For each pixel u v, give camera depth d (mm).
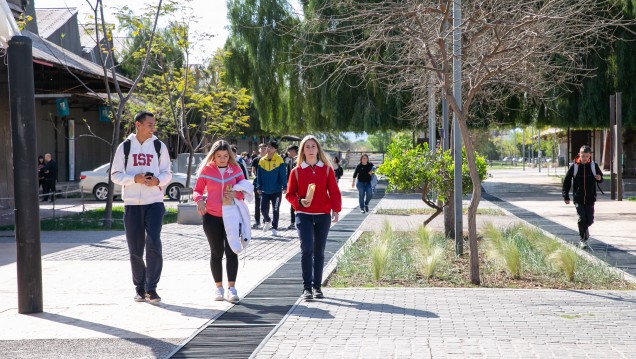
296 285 9625
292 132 38062
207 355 6172
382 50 19922
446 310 7746
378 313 7621
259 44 35812
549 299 8344
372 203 26906
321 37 30844
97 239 15680
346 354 6008
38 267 7941
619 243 13750
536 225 16625
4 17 8016
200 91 28938
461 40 10289
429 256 10445
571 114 33406
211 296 8859
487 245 12508
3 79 21734
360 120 34688
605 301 8211
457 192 11844
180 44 23625
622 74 32156
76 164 39125
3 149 22156
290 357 5957
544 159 99688
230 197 8484
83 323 7410
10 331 7086
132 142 8609
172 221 20234
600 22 11859
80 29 49906
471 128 29109
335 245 13883
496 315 7477
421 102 17875
